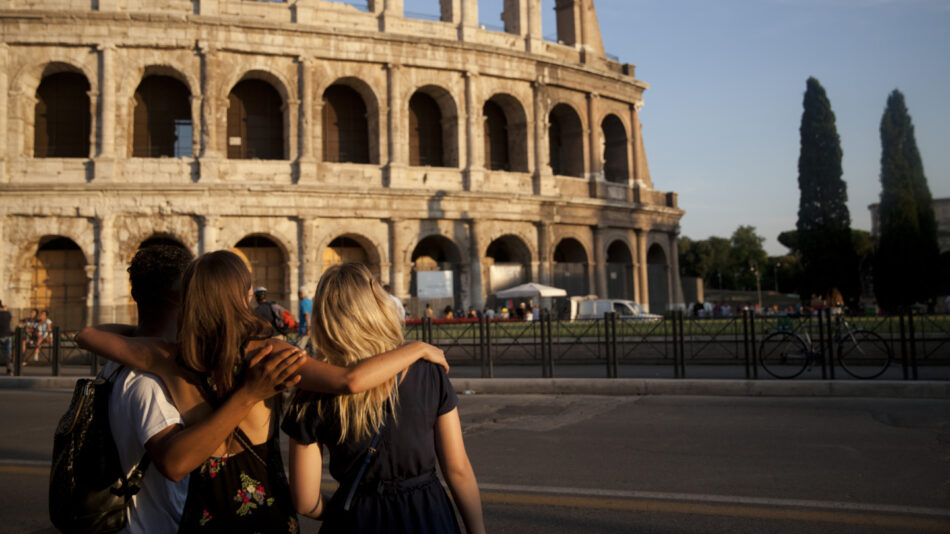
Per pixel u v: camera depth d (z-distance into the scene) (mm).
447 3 47594
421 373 3689
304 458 3588
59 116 41000
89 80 38688
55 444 3459
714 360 21516
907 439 11055
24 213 37188
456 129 46000
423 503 3516
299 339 17844
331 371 3379
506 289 47625
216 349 3488
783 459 9961
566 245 53688
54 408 16594
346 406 3486
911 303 56312
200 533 3504
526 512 7781
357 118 46094
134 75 39281
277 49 41094
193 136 39656
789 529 7023
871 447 10570
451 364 24406
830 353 17109
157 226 38719
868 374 17797
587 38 53750
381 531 3412
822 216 57500
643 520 7414
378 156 43625
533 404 15938
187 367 3539
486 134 50625
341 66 42875
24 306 38031
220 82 40219
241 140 43125
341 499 3498
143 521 3619
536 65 48906
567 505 8008
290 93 41406
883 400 14875
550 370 18906
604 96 53750
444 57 45188
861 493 8211
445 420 3711
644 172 56719
